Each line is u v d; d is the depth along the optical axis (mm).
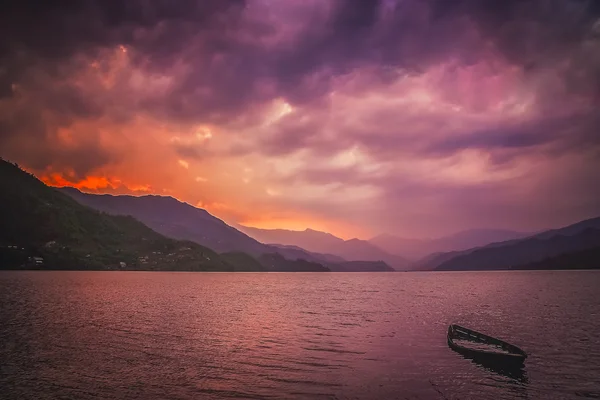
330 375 35188
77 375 34406
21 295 107000
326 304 105625
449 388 31656
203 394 30016
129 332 55875
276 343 49625
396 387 31906
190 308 90188
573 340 50375
